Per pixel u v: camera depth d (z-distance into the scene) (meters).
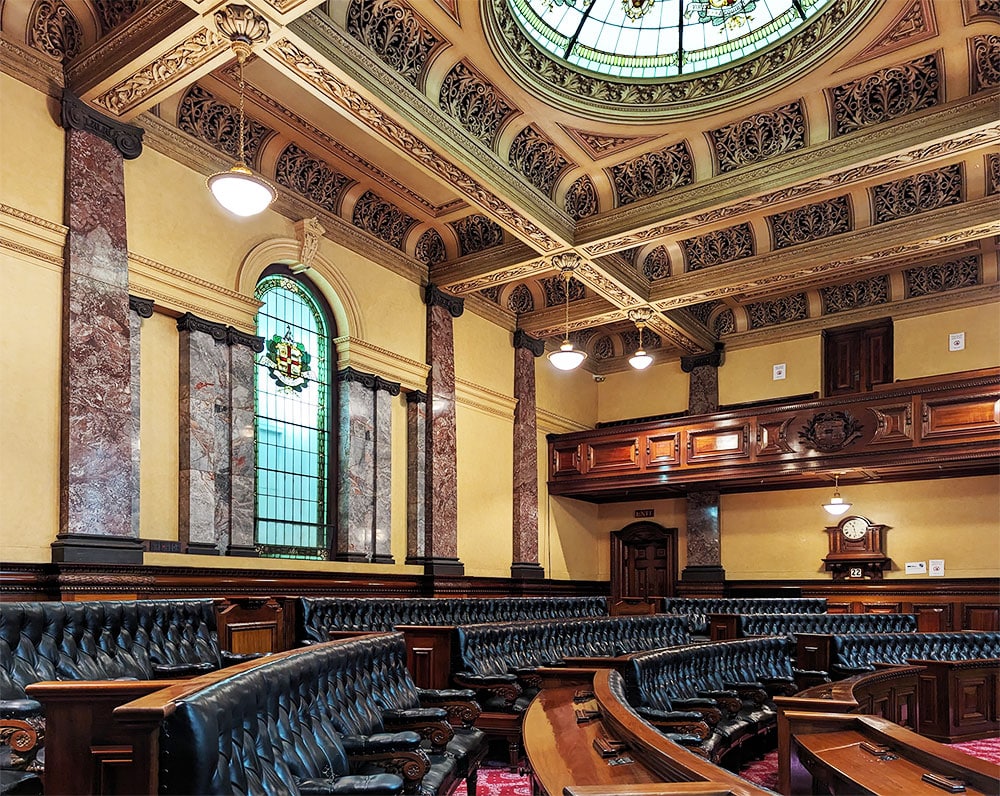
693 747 5.19
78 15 8.28
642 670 6.21
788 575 15.84
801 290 15.80
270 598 8.03
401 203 12.37
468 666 7.38
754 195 10.58
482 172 10.02
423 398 13.05
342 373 11.80
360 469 11.74
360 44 8.24
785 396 15.98
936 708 9.09
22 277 7.81
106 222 8.50
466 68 9.51
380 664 5.49
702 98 10.27
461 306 13.91
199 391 9.39
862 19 8.89
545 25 9.89
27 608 5.16
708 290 13.60
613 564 17.78
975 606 14.00
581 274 12.80
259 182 7.37
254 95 9.76
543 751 3.87
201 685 3.06
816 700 5.15
